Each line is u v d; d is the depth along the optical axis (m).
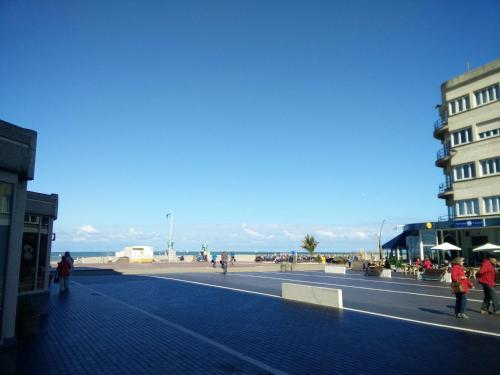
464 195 34.06
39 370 6.92
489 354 8.05
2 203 6.96
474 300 16.36
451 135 35.84
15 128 7.21
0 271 6.82
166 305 14.54
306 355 7.97
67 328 10.38
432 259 35.28
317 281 24.95
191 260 59.41
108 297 16.73
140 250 53.19
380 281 25.19
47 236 13.56
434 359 7.70
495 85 32.75
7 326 6.81
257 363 7.41
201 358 7.73
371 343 8.95
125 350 8.27
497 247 26.56
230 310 13.44
